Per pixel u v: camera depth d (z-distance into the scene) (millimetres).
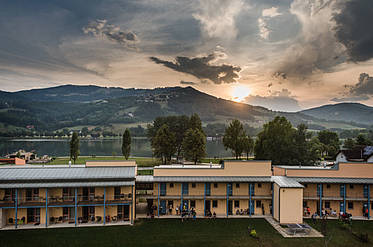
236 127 94375
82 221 45438
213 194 50906
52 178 44562
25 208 44750
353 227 44281
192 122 104688
